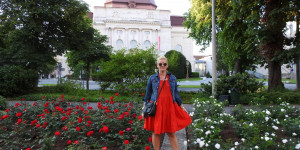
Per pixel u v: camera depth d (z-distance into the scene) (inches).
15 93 464.1
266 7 451.8
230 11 508.1
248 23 475.2
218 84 405.1
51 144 132.3
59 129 175.5
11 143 144.0
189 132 188.4
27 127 182.2
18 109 216.2
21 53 485.7
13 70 466.3
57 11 526.9
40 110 211.0
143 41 2640.3
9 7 524.7
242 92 404.5
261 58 516.4
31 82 501.0
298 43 458.9
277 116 226.8
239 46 615.2
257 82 406.3
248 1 431.5
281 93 398.0
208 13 614.2
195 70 3061.0
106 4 2723.9
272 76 471.5
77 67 732.0
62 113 186.7
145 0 2751.0
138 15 2637.8
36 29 492.1
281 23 432.1
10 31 524.1
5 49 539.8
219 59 1270.9
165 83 126.0
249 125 162.7
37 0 506.6
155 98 123.3
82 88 545.6
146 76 503.5
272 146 129.1
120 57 511.5
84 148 132.9
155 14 2674.7
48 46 554.9
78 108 217.5
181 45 3024.1
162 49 2706.7
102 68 546.6
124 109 213.6
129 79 497.7
